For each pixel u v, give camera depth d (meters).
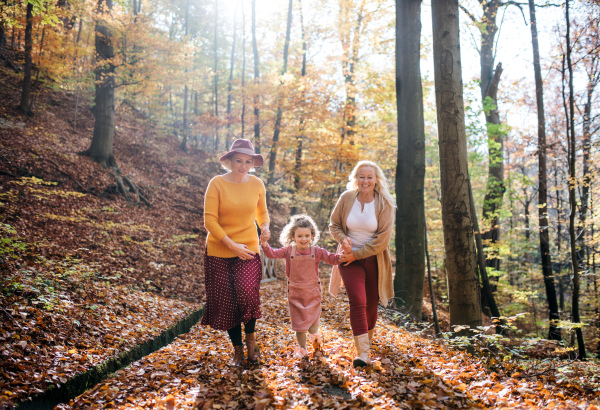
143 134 20.81
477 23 13.13
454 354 4.08
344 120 15.86
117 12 14.30
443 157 4.77
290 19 18.98
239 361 3.61
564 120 14.91
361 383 3.03
